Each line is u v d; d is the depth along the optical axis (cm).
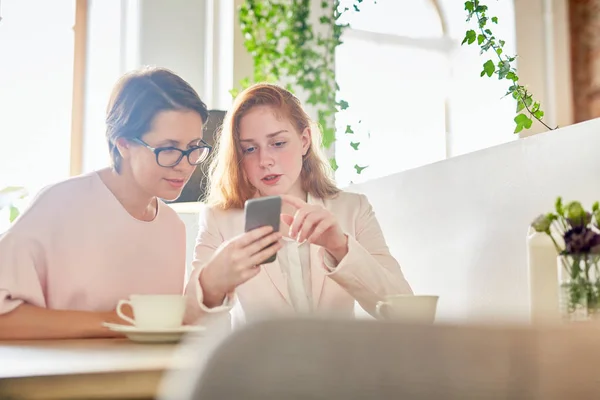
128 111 157
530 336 34
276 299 171
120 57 355
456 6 380
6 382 67
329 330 33
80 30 354
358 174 304
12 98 341
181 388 33
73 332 127
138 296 112
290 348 33
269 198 130
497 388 33
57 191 158
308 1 328
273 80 321
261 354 33
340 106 321
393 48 385
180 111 157
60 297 151
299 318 33
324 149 317
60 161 350
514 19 358
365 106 376
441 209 203
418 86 388
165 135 156
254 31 324
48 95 348
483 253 183
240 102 180
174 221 172
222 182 183
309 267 177
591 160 148
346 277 153
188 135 158
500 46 234
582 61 353
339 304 174
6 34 340
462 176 194
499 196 178
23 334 126
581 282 119
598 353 35
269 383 32
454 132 380
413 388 33
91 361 82
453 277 196
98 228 157
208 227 181
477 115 369
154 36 344
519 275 169
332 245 155
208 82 346
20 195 321
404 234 223
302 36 324
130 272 159
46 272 150
